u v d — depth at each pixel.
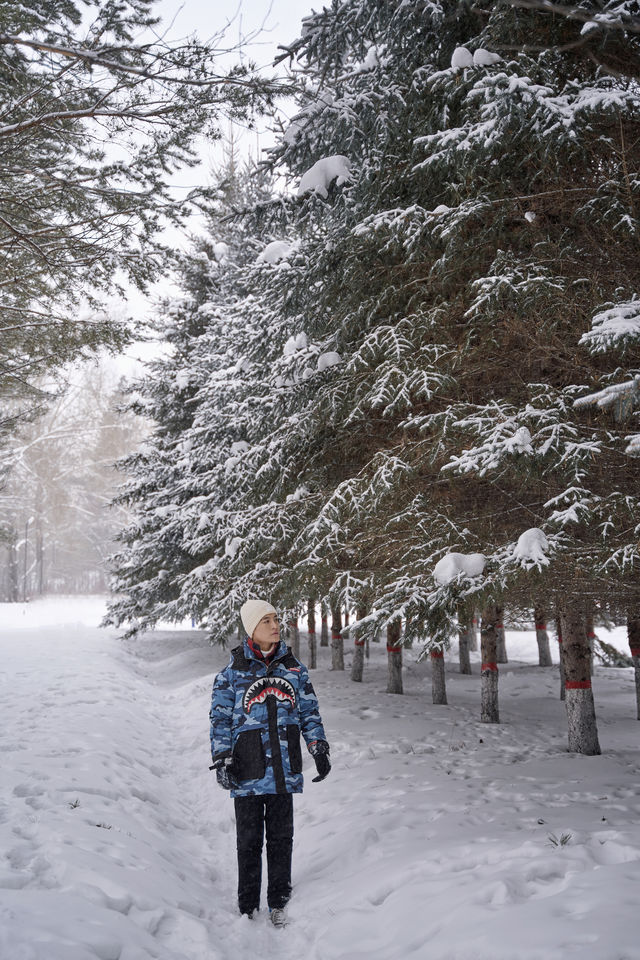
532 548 5.44
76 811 4.80
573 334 6.32
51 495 62.50
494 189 6.69
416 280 7.56
